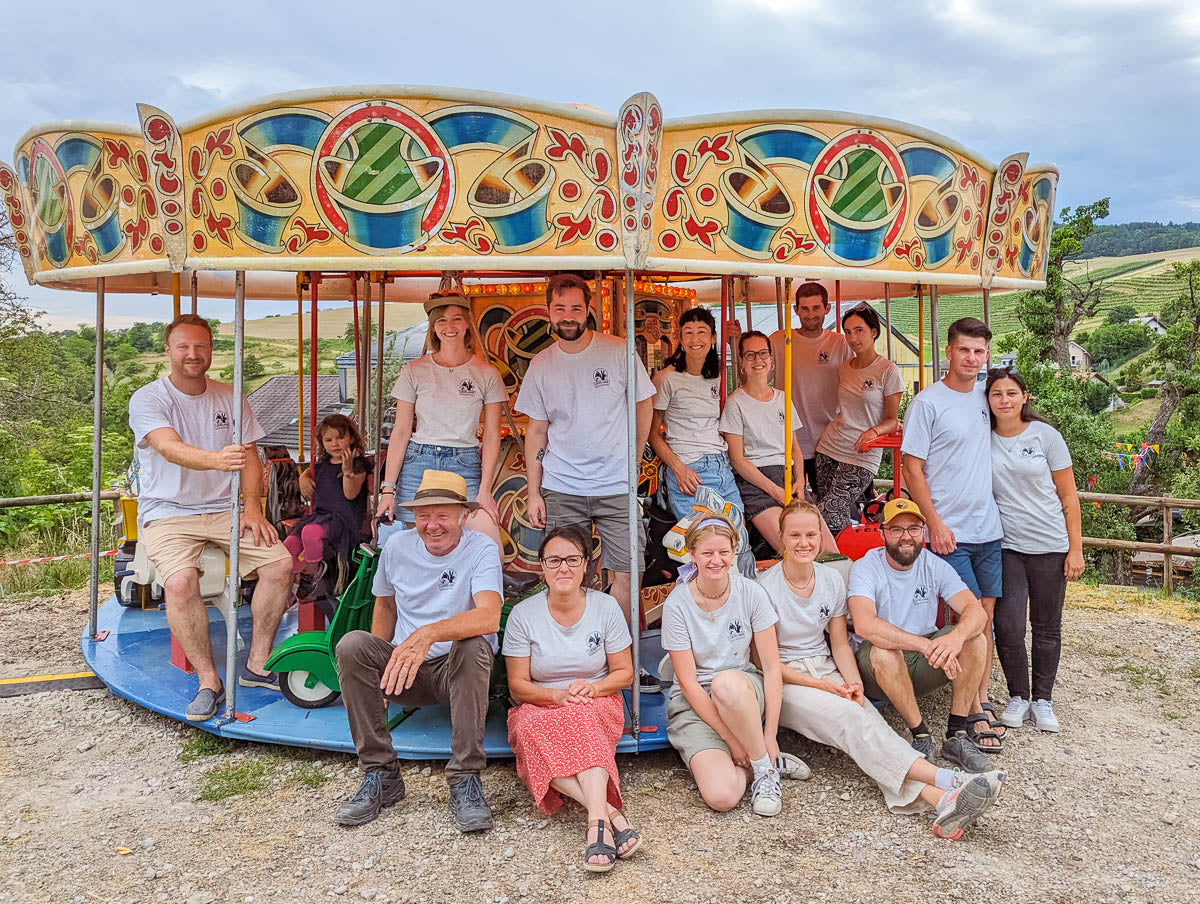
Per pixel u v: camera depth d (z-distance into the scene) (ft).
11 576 26.13
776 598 13.51
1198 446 57.67
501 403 15.44
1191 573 47.42
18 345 63.77
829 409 21.04
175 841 11.66
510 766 13.58
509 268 12.32
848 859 11.16
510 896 10.43
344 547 16.40
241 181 12.34
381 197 12.09
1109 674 18.75
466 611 12.37
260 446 19.30
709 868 10.96
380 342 19.76
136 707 16.11
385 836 11.71
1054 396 55.52
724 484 16.44
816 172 13.07
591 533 14.79
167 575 14.84
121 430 82.28
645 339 19.35
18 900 10.39
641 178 11.95
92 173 14.20
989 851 11.38
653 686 15.37
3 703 16.48
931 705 16.24
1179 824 12.19
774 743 12.77
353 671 11.94
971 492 14.55
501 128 11.87
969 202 14.96
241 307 13.50
